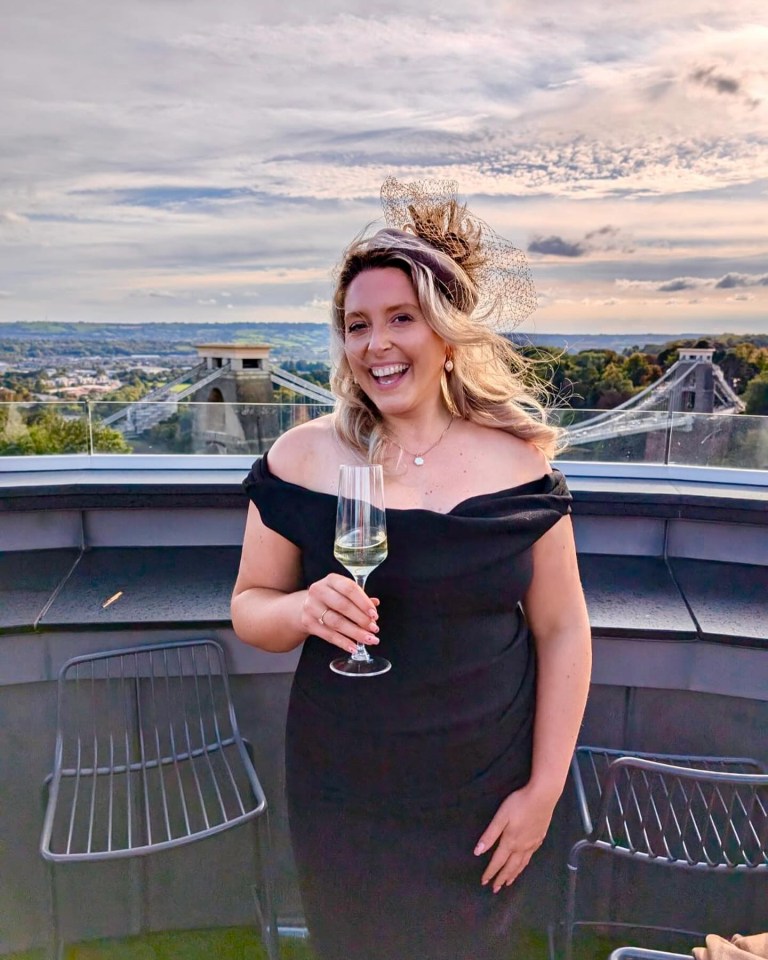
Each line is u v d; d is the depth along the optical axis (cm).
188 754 188
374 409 139
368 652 127
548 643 141
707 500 223
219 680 204
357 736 127
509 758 131
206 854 209
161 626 190
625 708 201
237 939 210
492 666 128
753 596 208
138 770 200
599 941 204
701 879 203
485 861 132
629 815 204
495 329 139
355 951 134
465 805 128
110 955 205
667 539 235
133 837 205
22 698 198
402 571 124
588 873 207
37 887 206
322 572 129
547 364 162
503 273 143
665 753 202
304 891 137
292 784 136
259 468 139
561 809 205
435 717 125
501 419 140
